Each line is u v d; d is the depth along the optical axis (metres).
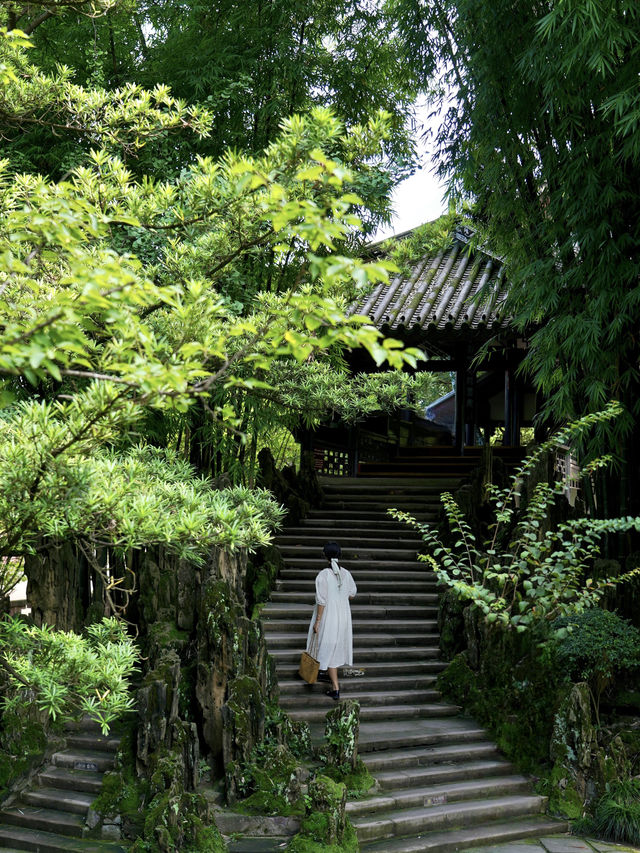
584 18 7.18
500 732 7.66
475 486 11.34
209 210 4.58
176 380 2.56
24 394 7.55
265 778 6.31
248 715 6.56
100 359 2.93
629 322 8.16
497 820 6.75
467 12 8.52
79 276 2.58
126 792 6.19
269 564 10.19
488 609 7.91
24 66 5.85
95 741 7.20
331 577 8.10
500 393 19.23
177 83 9.84
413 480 13.96
